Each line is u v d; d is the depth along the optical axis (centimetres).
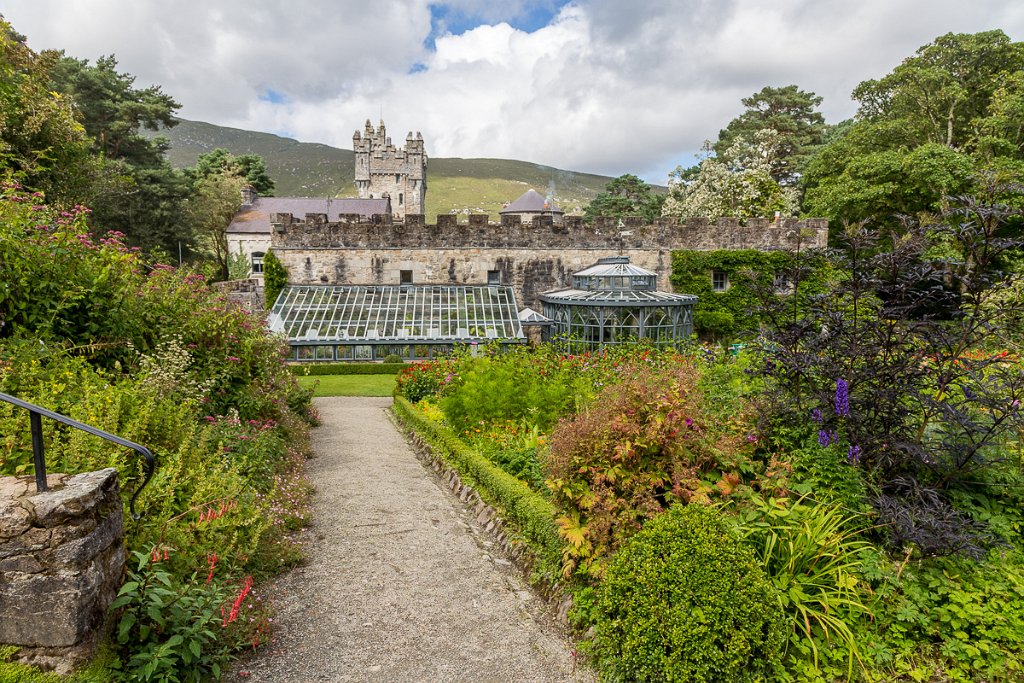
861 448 562
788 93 5422
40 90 1884
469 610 568
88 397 592
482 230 3259
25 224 801
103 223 3073
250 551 565
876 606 475
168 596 406
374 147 6906
